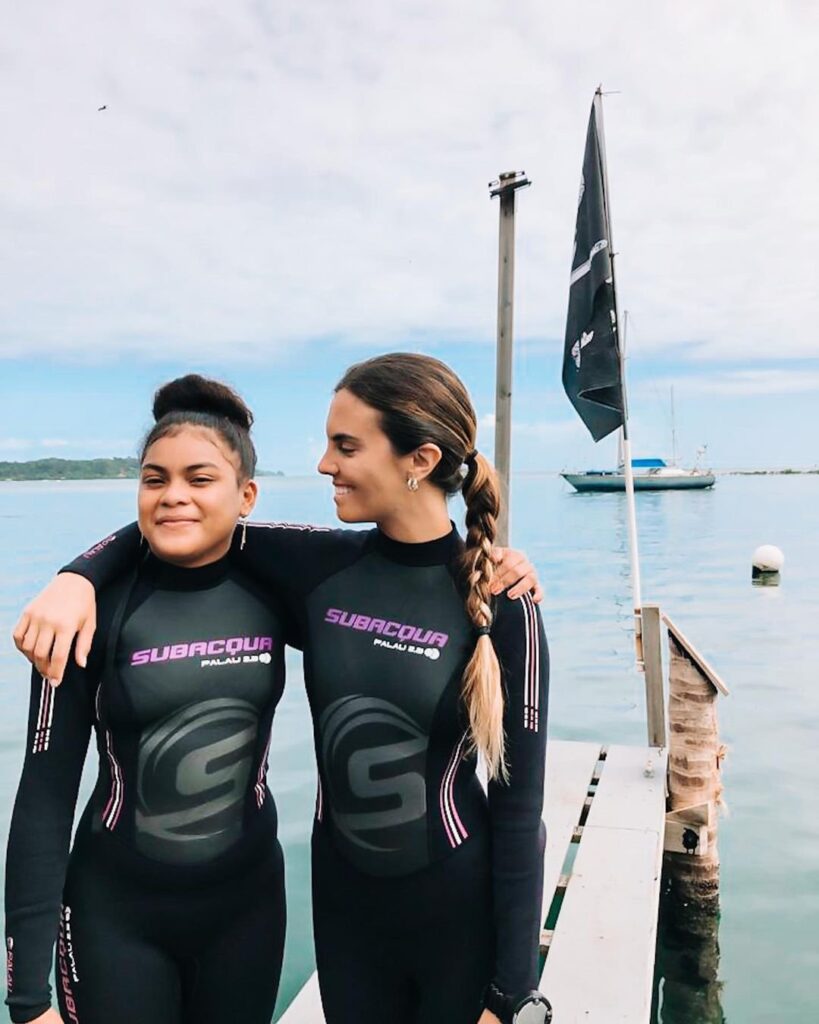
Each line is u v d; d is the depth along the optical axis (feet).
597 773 17.15
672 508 142.20
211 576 6.14
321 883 6.07
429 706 5.74
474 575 5.75
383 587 6.08
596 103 19.93
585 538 90.53
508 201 16.83
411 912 5.75
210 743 5.84
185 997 6.13
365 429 5.75
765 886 15.43
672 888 15.48
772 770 21.20
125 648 5.76
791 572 62.39
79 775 5.59
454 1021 5.82
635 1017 8.98
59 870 5.35
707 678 15.60
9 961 5.18
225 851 5.88
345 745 5.82
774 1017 11.97
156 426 5.90
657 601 49.98
